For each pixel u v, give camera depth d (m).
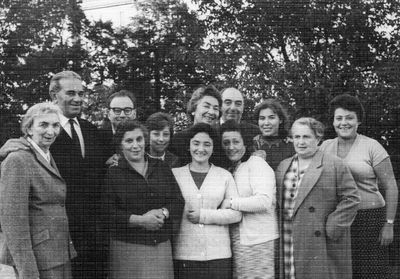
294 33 4.56
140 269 3.14
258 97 4.50
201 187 3.32
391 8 4.47
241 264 3.31
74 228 3.41
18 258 2.86
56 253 3.00
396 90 4.45
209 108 3.87
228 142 3.45
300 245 3.27
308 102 4.43
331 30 4.55
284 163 3.49
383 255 3.77
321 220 3.29
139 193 3.19
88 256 3.40
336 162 3.34
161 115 3.69
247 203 3.27
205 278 3.23
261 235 3.31
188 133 3.41
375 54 4.54
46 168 3.04
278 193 3.43
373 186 3.75
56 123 3.06
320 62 4.49
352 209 3.28
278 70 4.49
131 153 3.23
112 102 3.86
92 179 3.52
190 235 3.25
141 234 3.15
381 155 3.75
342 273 3.32
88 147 3.59
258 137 3.82
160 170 3.29
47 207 3.01
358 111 3.75
